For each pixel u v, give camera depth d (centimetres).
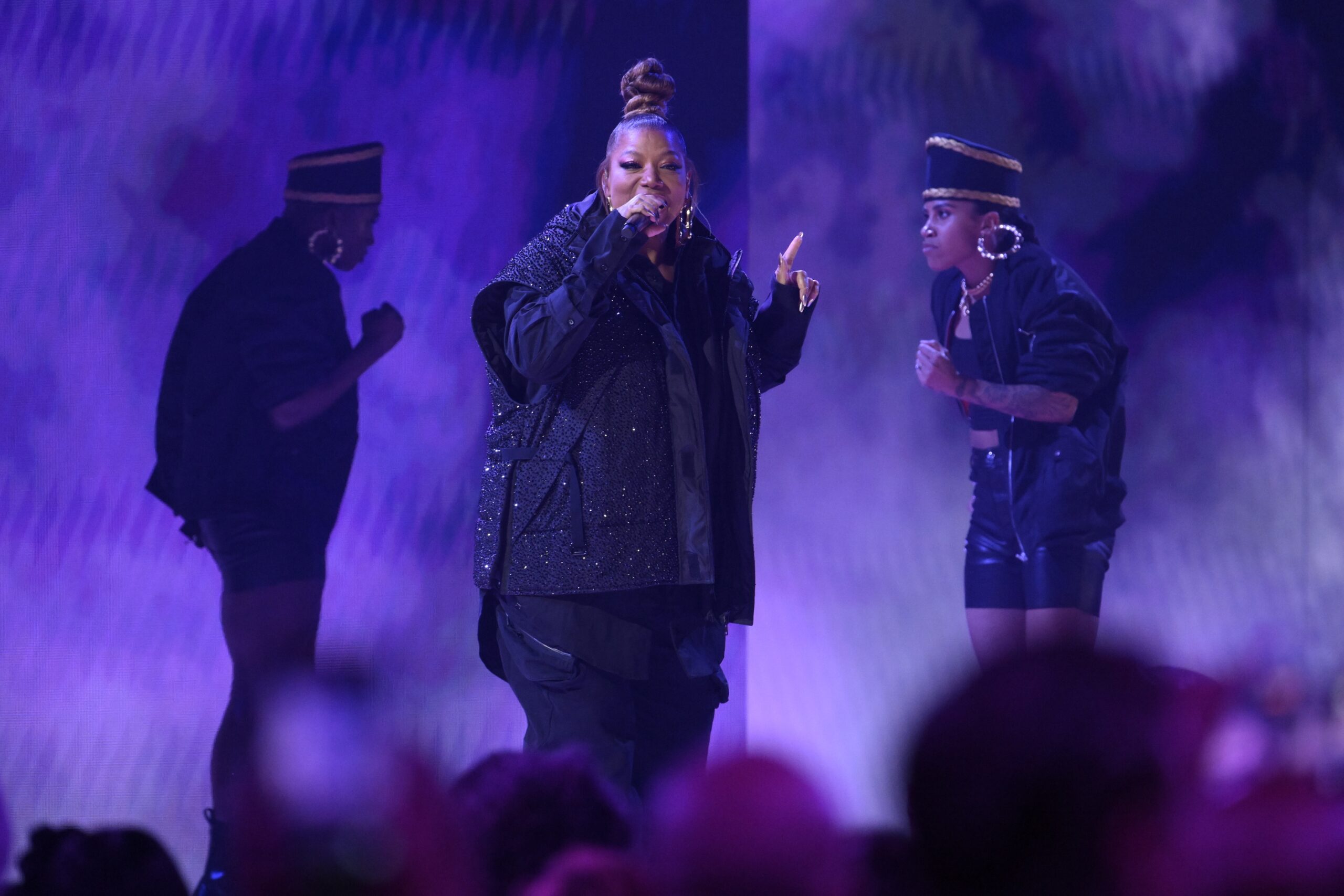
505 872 514
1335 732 425
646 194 930
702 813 336
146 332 1330
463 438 1472
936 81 1839
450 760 1424
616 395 961
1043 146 1861
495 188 1485
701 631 1023
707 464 1000
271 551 1369
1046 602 1656
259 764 272
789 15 1809
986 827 278
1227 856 361
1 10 1291
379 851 264
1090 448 1691
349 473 1424
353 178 1424
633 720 985
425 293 1460
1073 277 1725
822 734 1728
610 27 1520
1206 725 410
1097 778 276
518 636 977
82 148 1314
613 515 949
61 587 1284
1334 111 1947
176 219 1348
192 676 1328
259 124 1388
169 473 1334
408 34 1457
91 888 524
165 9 1350
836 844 339
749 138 1734
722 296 1035
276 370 1377
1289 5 1941
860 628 1755
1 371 1276
